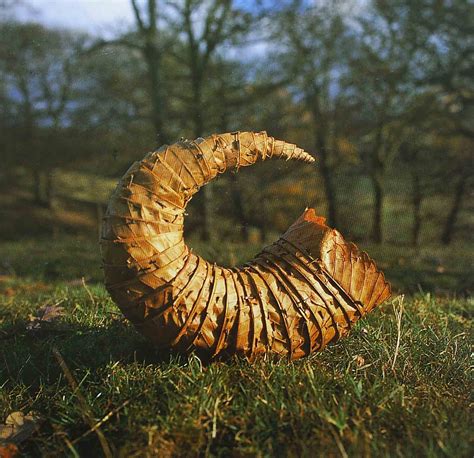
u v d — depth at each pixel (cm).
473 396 290
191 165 276
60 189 1984
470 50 1465
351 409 263
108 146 1561
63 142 1714
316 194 1711
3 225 1856
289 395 267
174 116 1530
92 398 285
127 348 347
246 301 282
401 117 1603
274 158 300
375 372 310
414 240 1669
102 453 253
